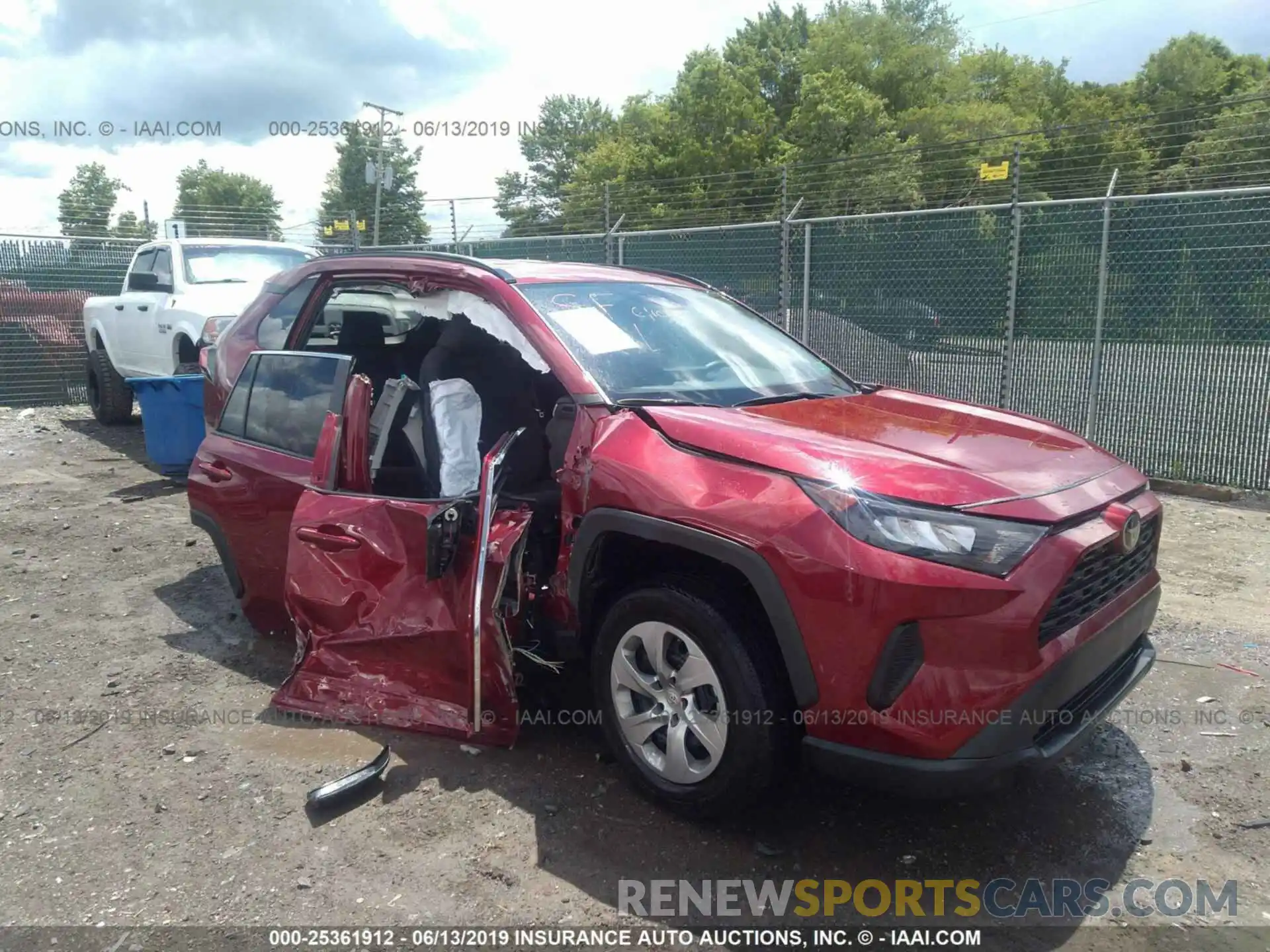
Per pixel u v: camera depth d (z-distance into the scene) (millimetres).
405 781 3355
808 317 9805
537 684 3924
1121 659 3164
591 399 3354
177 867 2889
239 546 4344
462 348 4312
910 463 2814
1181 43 46125
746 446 2910
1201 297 7348
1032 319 8242
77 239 13586
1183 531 6488
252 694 4090
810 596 2631
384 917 2660
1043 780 3391
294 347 4559
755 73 45969
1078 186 11695
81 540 6508
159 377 8031
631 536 3092
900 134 39438
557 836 3021
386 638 3518
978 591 2508
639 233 11102
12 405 12992
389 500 3516
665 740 3119
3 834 3078
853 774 2674
